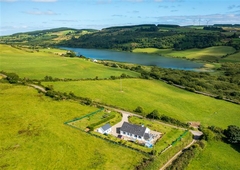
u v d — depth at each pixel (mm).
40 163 60969
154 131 87250
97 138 75938
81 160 63406
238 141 85250
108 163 62812
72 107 100312
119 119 95688
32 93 108938
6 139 70188
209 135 85000
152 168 62750
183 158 70125
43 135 74250
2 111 87938
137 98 124312
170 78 181000
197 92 150500
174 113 111062
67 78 144000
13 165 59125
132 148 71125
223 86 185375
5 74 134375
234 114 118500
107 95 122375
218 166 71375
